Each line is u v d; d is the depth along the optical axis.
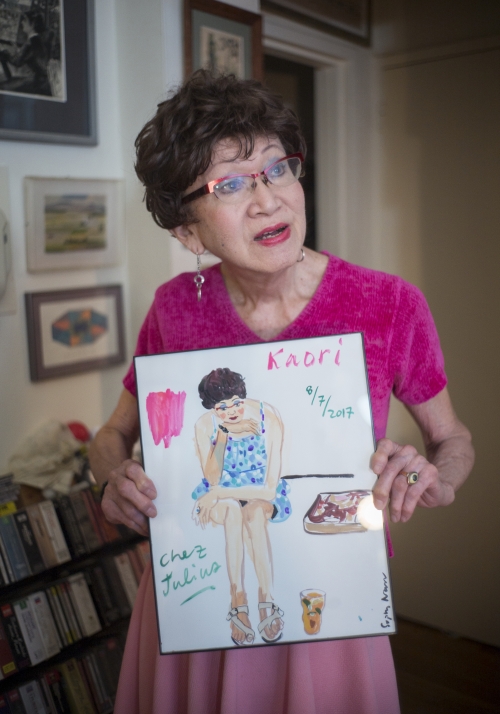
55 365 1.88
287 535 0.94
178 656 1.07
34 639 1.62
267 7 2.10
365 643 1.00
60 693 1.68
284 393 0.95
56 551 1.69
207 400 0.96
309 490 0.94
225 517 0.95
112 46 1.95
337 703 1.00
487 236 2.21
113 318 2.03
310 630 0.92
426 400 1.09
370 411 0.94
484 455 2.28
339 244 2.62
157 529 0.96
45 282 1.86
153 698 1.07
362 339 0.94
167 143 0.95
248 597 0.93
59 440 1.83
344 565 0.93
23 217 1.77
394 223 2.46
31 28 1.69
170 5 1.82
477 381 2.28
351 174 2.56
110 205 1.96
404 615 2.51
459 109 2.23
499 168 2.15
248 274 1.00
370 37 2.46
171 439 0.97
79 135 1.86
